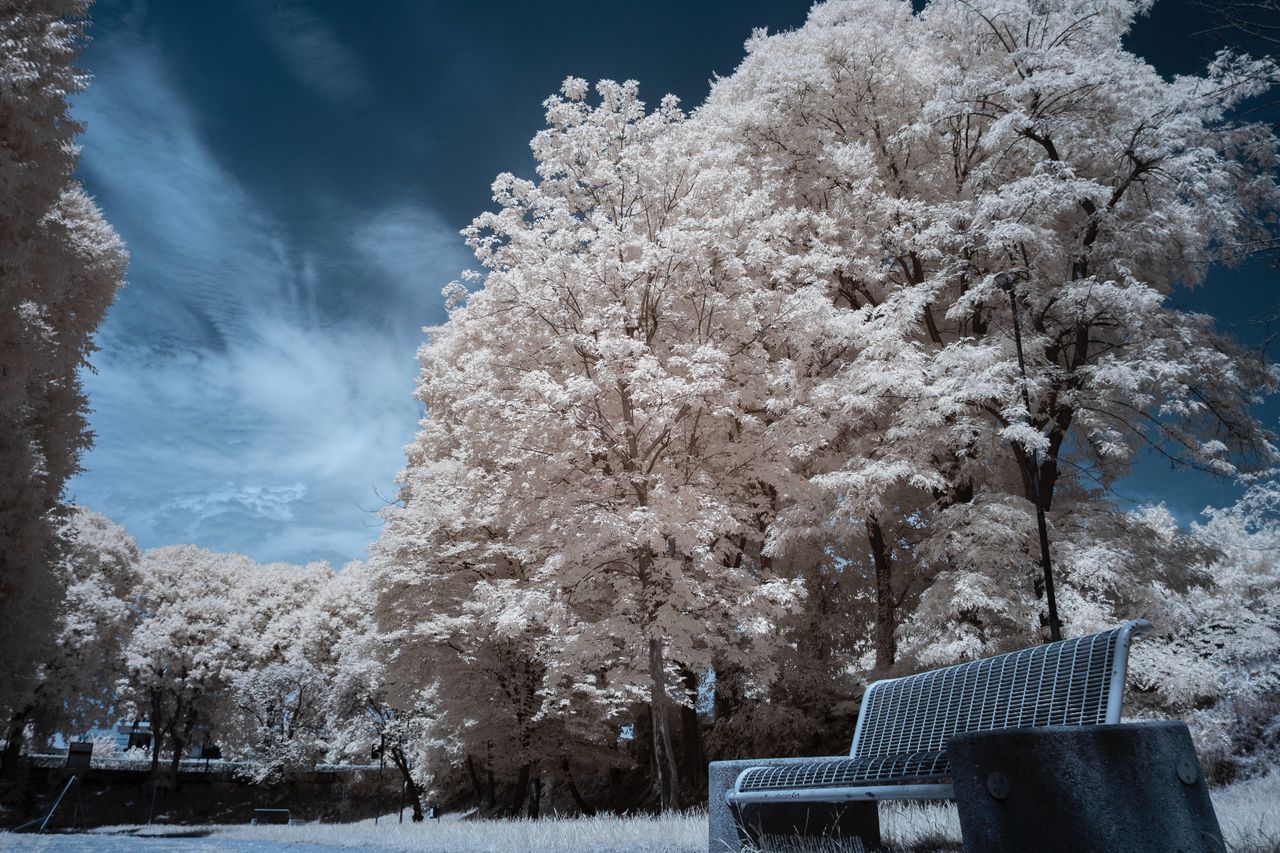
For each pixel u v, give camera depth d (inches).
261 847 414.6
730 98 1007.0
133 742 2674.7
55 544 948.0
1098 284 712.4
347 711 1733.5
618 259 698.2
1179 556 725.3
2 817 1247.5
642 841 313.1
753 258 724.0
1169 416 756.0
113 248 979.3
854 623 957.8
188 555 2529.5
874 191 851.4
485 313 733.3
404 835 484.4
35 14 510.6
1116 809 128.1
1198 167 685.9
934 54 943.0
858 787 178.1
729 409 658.2
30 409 829.8
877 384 727.1
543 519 708.7
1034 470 655.8
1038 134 805.9
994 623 714.8
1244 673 629.9
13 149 523.8
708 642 660.7
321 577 2630.4
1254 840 184.4
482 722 1026.1
